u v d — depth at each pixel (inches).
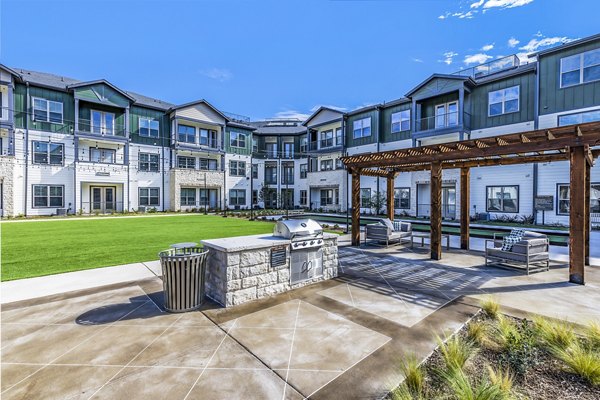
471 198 689.6
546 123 576.7
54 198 815.1
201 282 173.8
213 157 1140.5
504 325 137.6
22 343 131.6
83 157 879.1
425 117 781.3
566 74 554.9
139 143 968.3
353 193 382.6
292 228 207.6
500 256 260.8
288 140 1288.1
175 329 145.3
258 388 101.6
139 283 217.3
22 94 773.9
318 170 1120.8
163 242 392.5
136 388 101.7
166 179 1023.0
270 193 1234.6
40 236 438.3
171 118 1024.2
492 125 666.8
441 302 180.9
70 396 97.7
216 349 126.8
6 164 733.9
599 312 163.6
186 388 101.7
